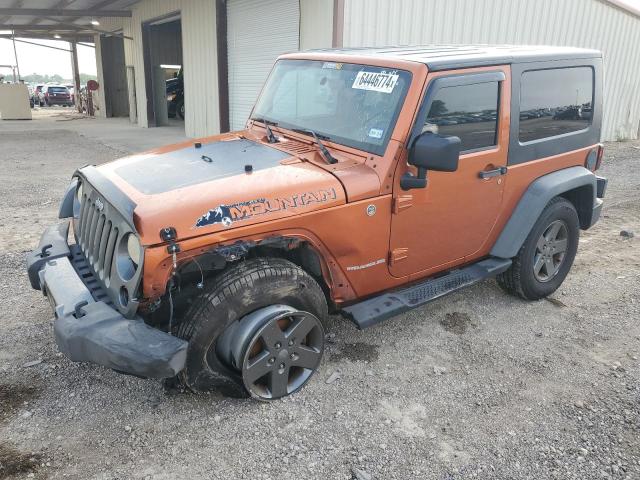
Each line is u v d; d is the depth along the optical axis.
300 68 4.23
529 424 3.22
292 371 3.47
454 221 3.90
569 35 13.03
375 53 3.94
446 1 10.14
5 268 5.27
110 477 2.73
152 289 2.79
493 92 3.89
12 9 18.17
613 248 6.27
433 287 3.95
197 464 2.84
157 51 20.00
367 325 3.49
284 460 2.88
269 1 11.03
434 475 2.81
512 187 4.22
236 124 13.37
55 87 41.16
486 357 3.94
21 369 3.60
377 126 3.49
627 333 4.32
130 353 2.70
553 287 4.86
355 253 3.45
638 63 15.55
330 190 3.23
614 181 9.95
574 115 4.66
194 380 3.10
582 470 2.87
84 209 3.67
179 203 2.85
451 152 3.14
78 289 3.17
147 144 15.16
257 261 3.15
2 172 10.50
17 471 2.74
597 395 3.51
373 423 3.20
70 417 3.16
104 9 20.33
